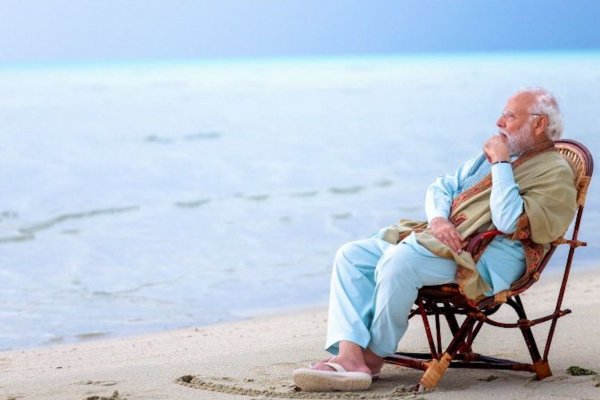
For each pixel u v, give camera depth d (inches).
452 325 267.1
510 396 233.9
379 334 243.3
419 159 1202.0
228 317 429.1
